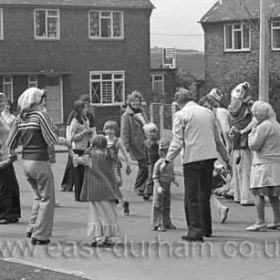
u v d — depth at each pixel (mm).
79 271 13859
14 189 19438
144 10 68812
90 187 16016
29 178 16641
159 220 18031
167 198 17984
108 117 60781
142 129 24656
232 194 22969
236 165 22109
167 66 84438
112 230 16219
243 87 21984
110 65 67625
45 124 16219
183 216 20406
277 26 66062
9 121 20156
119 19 68000
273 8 65250
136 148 24500
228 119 22172
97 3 66625
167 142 17922
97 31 67125
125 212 20297
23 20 63812
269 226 18078
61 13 65250
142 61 69125
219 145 17016
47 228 16500
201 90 66812
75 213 20828
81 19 66188
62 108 65750
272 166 17672
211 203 20094
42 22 64750
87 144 23438
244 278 13383
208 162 16422
